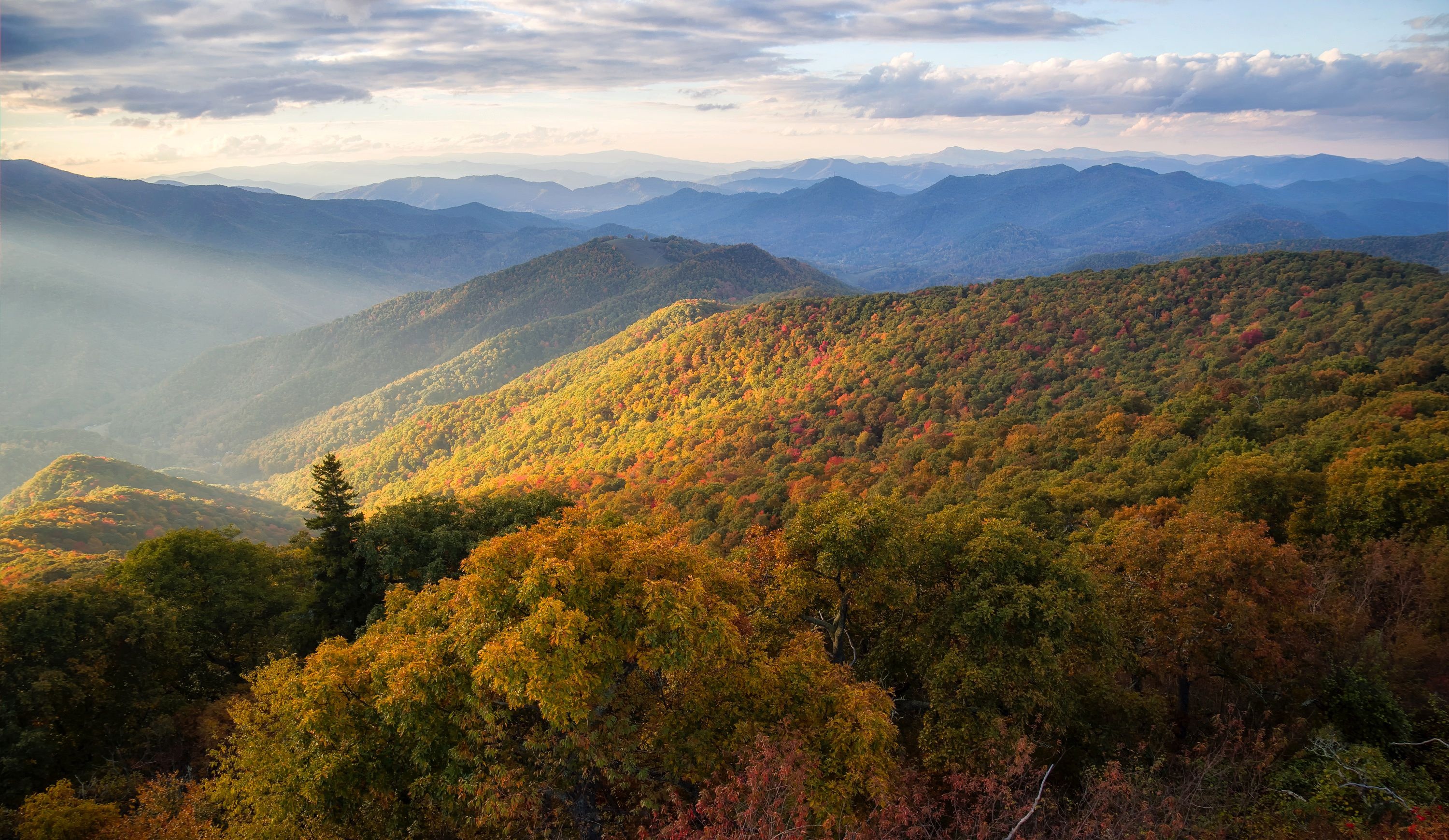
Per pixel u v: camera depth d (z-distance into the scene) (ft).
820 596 61.05
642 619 43.96
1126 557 64.08
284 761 47.06
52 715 71.56
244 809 51.29
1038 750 51.47
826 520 59.77
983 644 51.52
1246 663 54.54
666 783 44.32
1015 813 36.94
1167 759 50.11
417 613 55.06
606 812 47.19
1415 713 50.16
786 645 53.88
